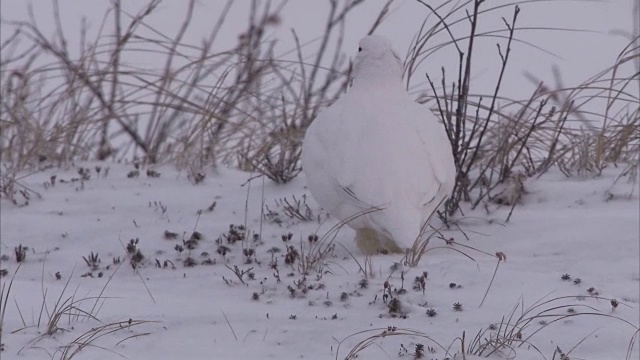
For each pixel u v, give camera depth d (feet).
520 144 69.72
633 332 41.14
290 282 48.16
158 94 84.74
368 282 47.11
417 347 38.60
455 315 43.11
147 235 58.90
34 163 74.64
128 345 39.93
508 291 45.85
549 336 41.01
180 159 73.56
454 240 56.08
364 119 51.31
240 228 59.16
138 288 48.75
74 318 43.14
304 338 40.60
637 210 57.77
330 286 47.03
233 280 49.26
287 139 72.95
